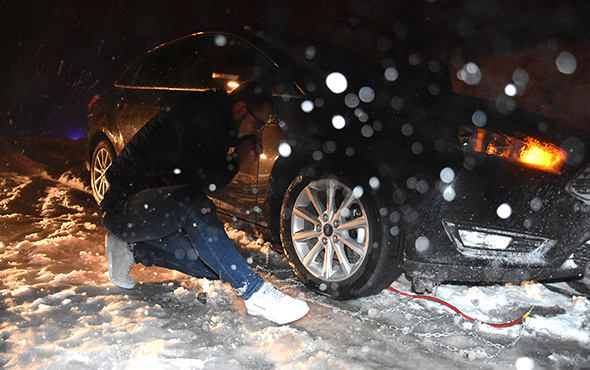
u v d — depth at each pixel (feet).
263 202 11.84
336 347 8.73
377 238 9.86
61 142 26.55
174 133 9.28
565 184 9.76
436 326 9.80
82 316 9.33
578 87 21.07
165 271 12.05
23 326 8.79
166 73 14.84
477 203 9.74
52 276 11.24
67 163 23.18
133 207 9.13
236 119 9.21
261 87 9.22
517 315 10.48
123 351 8.14
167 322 9.27
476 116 11.09
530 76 22.58
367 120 10.55
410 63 13.71
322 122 10.86
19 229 14.78
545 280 10.43
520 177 9.82
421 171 9.84
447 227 9.86
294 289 11.25
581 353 9.05
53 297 10.02
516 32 23.20
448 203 9.75
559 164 9.86
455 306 10.72
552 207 9.85
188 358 8.00
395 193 9.87
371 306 10.47
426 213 9.79
